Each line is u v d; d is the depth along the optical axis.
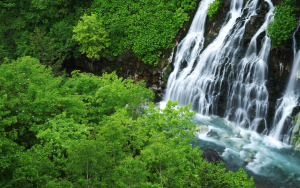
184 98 31.92
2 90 17.34
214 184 10.18
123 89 20.58
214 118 28.83
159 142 13.82
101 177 11.93
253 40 26.62
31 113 17.47
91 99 20.55
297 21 23.83
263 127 25.69
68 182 11.35
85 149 11.41
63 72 31.38
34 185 13.22
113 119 16.36
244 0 28.92
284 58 24.14
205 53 30.86
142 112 20.72
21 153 14.07
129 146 15.47
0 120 15.32
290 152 22.50
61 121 16.48
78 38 33.56
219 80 28.64
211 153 21.02
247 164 20.86
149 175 13.06
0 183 14.03
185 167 13.39
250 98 26.67
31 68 19.81
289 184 18.64
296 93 23.66
